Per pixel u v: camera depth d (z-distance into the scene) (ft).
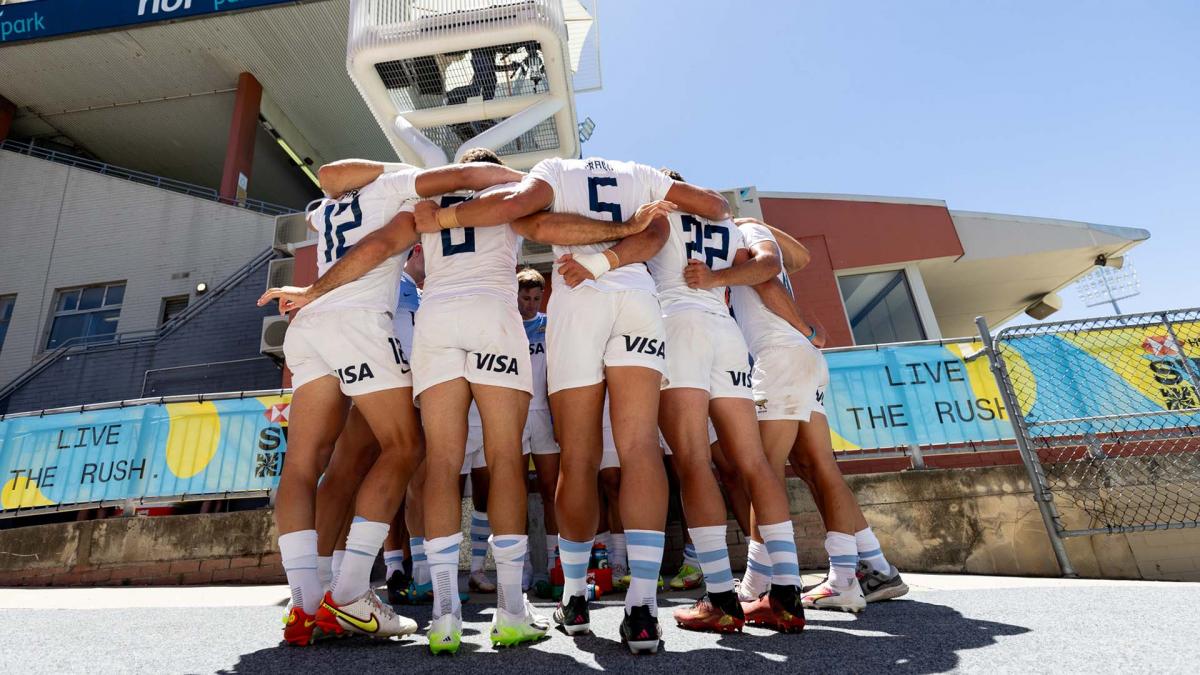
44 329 41.34
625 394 6.28
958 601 8.02
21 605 10.44
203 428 15.85
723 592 6.30
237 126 49.60
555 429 6.69
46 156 52.54
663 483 5.99
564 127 21.09
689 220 7.72
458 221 6.56
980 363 14.75
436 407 6.26
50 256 43.75
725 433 7.05
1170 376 13.82
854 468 17.67
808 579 12.05
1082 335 14.30
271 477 15.33
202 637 6.47
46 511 15.48
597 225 6.59
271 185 63.93
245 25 46.21
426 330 6.48
